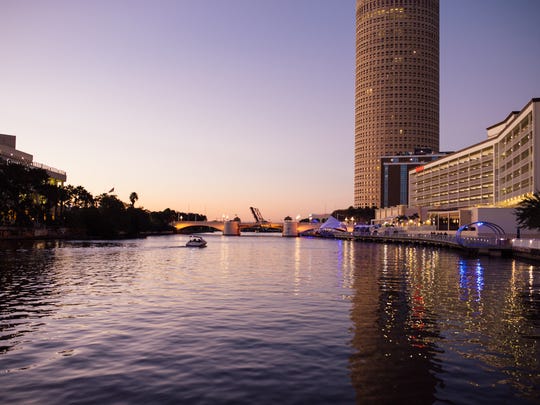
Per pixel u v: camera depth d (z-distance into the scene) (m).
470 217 128.75
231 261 69.75
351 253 94.19
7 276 45.44
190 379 15.70
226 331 22.22
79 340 20.53
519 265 61.44
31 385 15.16
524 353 18.91
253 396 14.33
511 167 125.00
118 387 14.98
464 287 38.50
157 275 47.72
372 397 14.34
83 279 43.50
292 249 115.12
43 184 134.88
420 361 17.77
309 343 20.14
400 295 33.88
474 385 15.37
